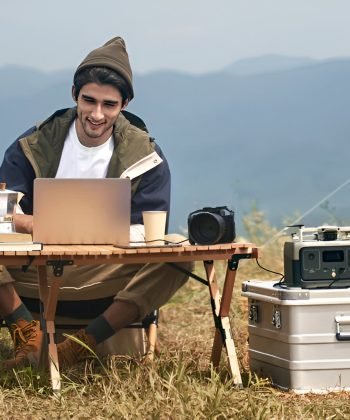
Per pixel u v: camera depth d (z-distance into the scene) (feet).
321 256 19.54
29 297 21.70
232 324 25.59
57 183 19.39
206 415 17.56
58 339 21.99
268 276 33.40
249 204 39.93
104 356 21.67
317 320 19.31
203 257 18.94
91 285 21.25
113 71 21.11
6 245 18.25
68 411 18.10
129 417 17.47
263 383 19.13
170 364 20.45
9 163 21.83
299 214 38.06
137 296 20.17
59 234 19.47
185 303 30.27
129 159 21.53
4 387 19.53
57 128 21.74
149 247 18.57
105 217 19.47
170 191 22.02
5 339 24.32
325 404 18.42
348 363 19.36
